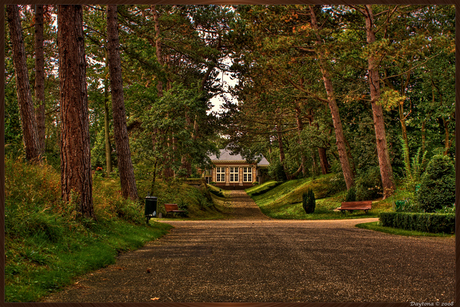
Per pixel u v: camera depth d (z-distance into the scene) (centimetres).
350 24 2372
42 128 1558
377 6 2353
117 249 690
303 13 2375
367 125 2603
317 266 537
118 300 372
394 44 1902
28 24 2000
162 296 387
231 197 4338
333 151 2897
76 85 752
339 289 408
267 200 3628
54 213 658
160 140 2017
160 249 738
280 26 2381
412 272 491
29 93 1192
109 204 973
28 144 1161
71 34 752
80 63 759
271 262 573
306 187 3256
